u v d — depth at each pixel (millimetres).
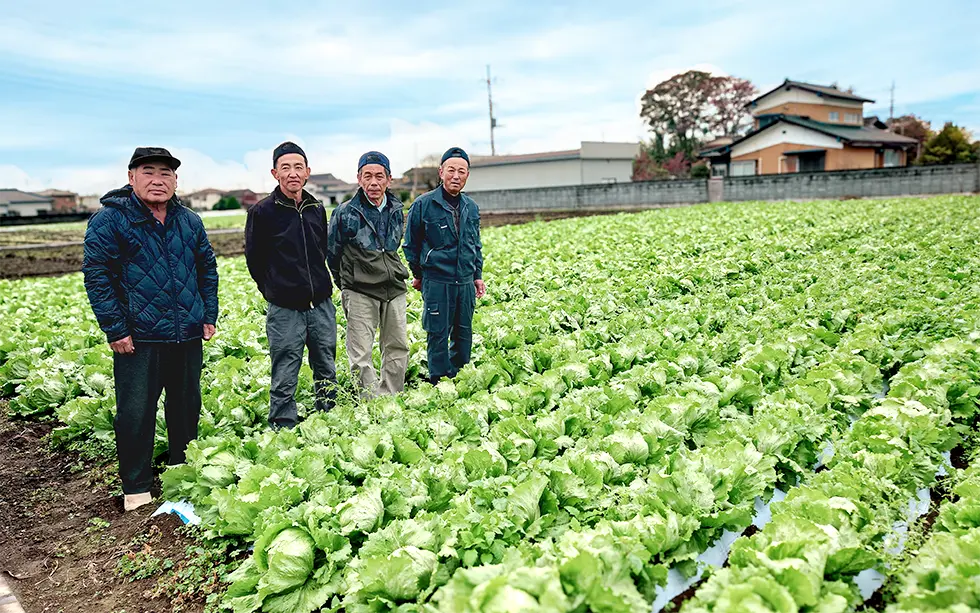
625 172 62844
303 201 5910
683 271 12078
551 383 6258
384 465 4699
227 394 6594
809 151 46250
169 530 4836
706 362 7008
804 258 13750
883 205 25703
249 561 3996
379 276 6535
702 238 16938
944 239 14250
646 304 10281
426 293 7148
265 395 6621
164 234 5188
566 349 7457
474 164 64938
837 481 4406
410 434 5270
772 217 22125
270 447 5094
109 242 4945
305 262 5898
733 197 39656
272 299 5895
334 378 6430
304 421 5738
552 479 4305
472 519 3875
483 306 10656
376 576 3480
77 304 12500
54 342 9266
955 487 4328
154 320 5133
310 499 4379
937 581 3279
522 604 2951
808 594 3127
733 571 3328
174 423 5602
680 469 4281
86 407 6578
